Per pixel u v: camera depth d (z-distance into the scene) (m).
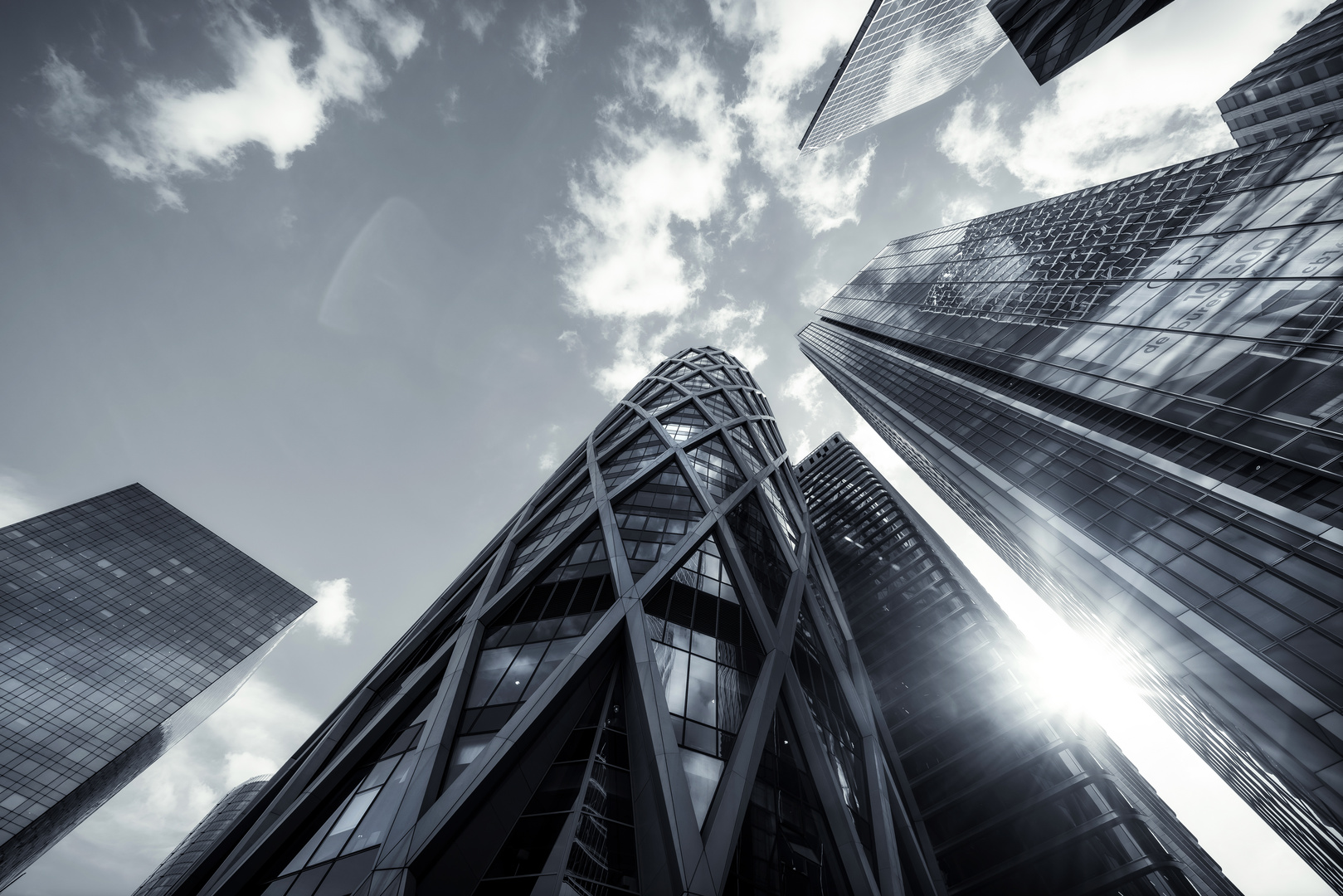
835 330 109.31
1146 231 44.44
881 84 76.00
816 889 18.50
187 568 106.81
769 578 31.12
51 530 98.88
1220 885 40.91
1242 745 23.58
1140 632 25.72
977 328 58.75
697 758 19.28
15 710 73.94
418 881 15.30
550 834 16.77
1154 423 31.94
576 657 21.31
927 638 49.03
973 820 35.12
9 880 69.00
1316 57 40.25
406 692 22.44
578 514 32.19
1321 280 27.20
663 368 67.31
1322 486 22.83
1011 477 39.09
